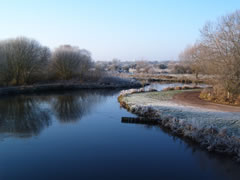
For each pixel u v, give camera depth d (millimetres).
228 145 8586
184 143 10211
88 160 8453
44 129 12766
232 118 12508
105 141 10641
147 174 7332
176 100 20375
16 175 7320
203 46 23109
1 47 31219
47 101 23438
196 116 13141
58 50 42062
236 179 6953
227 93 18828
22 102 22641
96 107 19797
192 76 52438
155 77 63344
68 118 15508
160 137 11148
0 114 16906
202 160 8367
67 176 7234
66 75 41625
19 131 12391
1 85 30312
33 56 33906
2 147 9914
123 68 111875
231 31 17906
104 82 42031
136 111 16312
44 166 7980
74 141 10656
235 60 17234
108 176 7219
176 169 7680
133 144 10156
